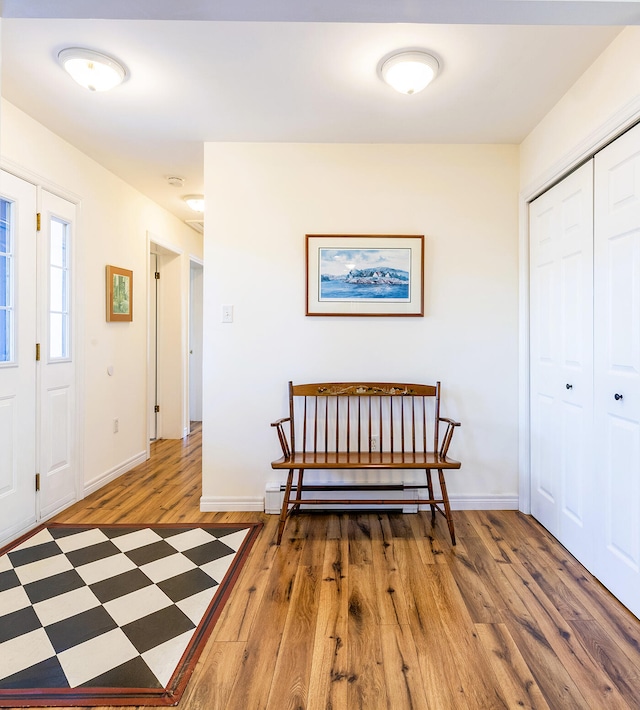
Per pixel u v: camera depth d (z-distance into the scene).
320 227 2.70
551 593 1.80
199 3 1.24
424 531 2.40
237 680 1.34
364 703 1.26
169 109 2.29
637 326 1.64
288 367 2.71
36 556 2.10
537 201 2.51
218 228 2.70
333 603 1.73
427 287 2.71
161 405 4.69
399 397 2.70
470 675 1.36
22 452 2.36
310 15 1.29
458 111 2.29
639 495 1.63
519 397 2.70
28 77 2.01
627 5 1.24
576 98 2.02
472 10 1.27
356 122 2.42
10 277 2.29
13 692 1.29
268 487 2.67
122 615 1.65
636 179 1.64
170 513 2.66
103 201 3.12
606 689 1.31
